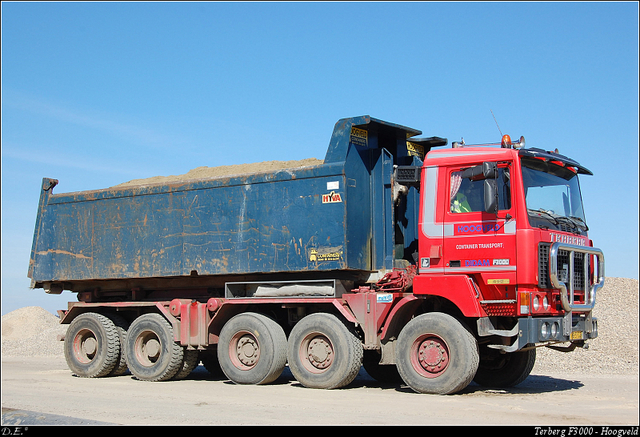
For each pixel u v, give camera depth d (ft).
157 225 42.27
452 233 32.96
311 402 29.78
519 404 28.99
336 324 34.58
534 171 32.81
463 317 33.42
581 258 34.14
